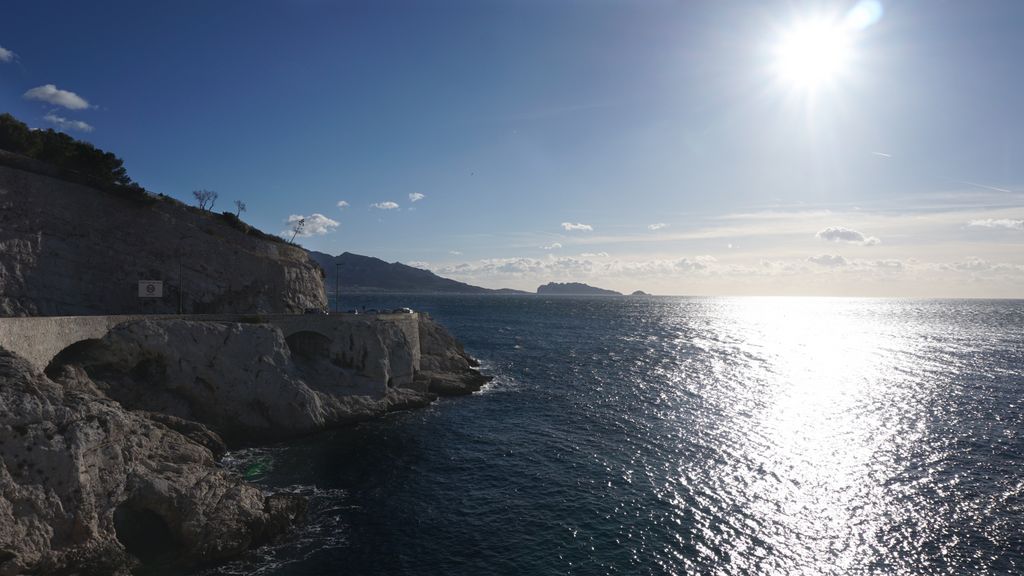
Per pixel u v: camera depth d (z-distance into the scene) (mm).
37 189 53375
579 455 41812
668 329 152375
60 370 37469
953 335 136625
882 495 34562
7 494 22453
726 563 26875
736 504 33312
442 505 32969
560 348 104188
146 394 41594
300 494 34156
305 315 53938
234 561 26312
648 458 41156
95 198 57750
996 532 29781
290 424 45375
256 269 67500
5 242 49406
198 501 27750
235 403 44188
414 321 66250
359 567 26109
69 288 53281
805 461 40531
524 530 29953
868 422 51000
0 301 47969
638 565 26609
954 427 49062
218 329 45938
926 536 29469
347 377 54250
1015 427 48906
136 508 27016
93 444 25672
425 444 44188
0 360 26312
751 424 50375
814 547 28406
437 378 64125
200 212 71750
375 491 34906
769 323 188125
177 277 60969
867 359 91688
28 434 23859
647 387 66938
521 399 60312
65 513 23875
